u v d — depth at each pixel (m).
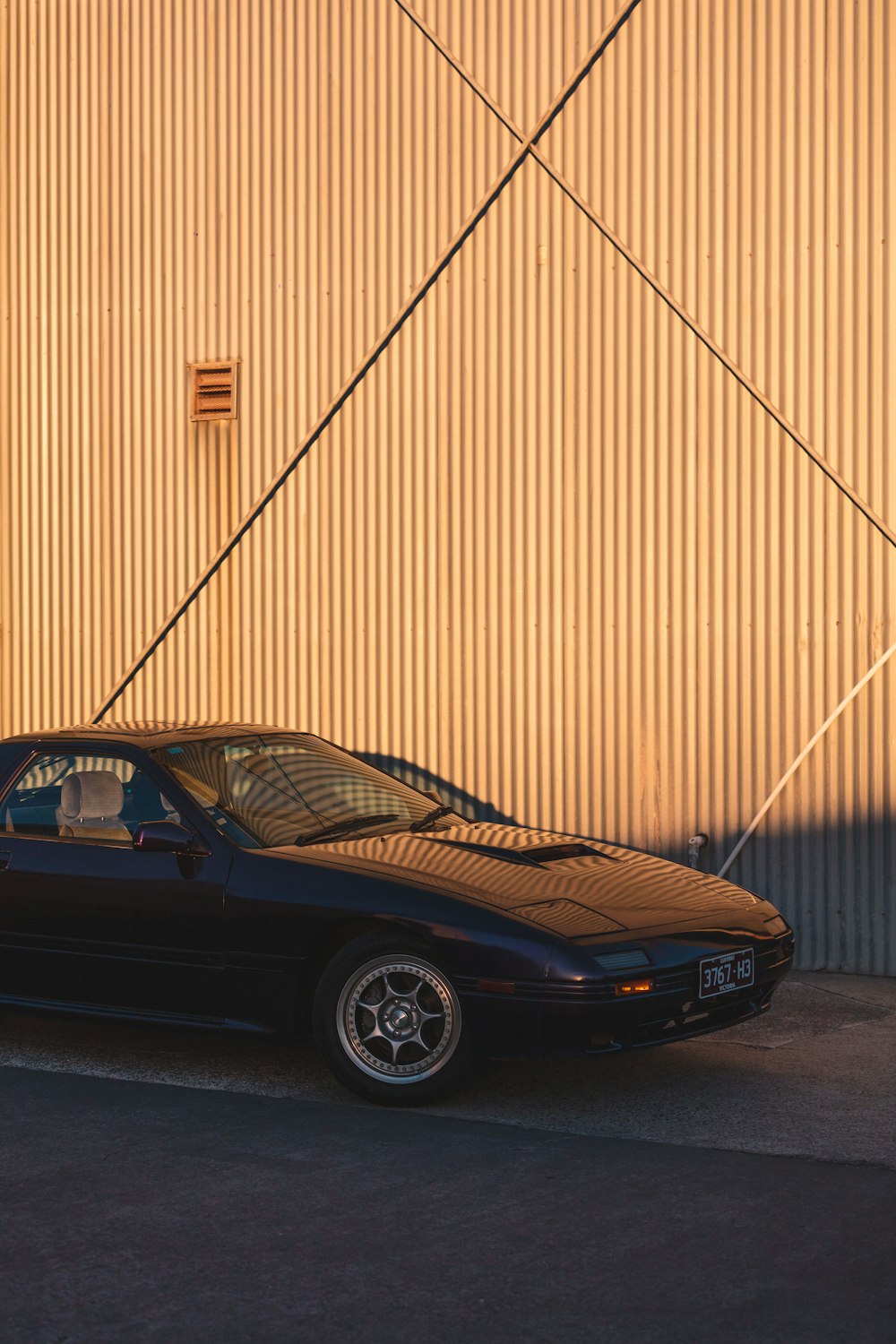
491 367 9.51
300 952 6.24
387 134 9.77
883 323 8.52
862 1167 5.18
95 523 10.77
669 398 9.03
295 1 10.01
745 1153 5.34
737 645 8.89
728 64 8.84
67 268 10.81
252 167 10.19
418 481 9.73
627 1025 5.79
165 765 6.88
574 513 9.30
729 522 8.89
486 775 9.57
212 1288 4.18
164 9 10.44
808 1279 4.19
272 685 10.23
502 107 9.41
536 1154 5.34
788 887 8.78
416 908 6.03
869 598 8.58
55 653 10.94
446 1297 4.11
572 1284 4.18
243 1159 5.31
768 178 8.77
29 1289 4.18
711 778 8.96
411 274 9.71
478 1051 5.88
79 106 10.74
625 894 6.36
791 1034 7.18
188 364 10.43
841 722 8.65
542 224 9.34
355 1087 6.05
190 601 10.47
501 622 9.52
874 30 8.52
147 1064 6.74
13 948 6.86
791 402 8.73
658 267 9.04
